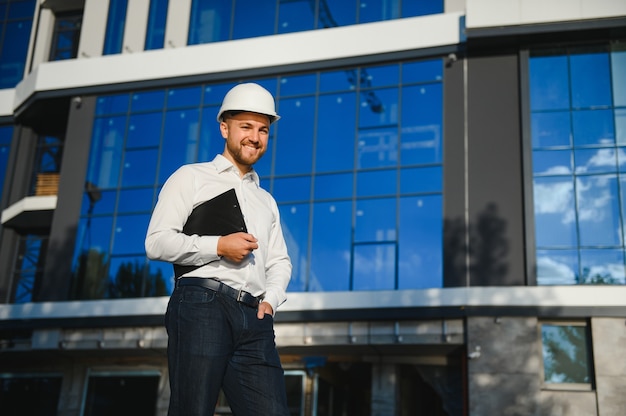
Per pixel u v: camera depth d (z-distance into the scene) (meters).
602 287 15.36
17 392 20.20
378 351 17.14
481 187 16.52
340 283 16.67
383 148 17.33
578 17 16.27
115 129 19.61
